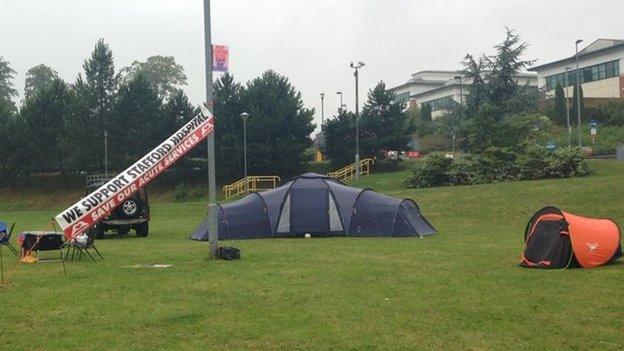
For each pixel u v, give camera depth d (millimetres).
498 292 10805
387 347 7594
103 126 59188
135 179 14680
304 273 13031
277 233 21906
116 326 8742
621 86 77000
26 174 61469
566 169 37500
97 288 11641
